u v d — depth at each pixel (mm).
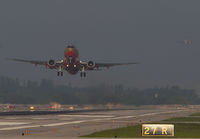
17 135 174000
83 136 169875
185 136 174000
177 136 173375
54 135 173500
